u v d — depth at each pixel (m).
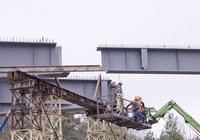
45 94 47.66
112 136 60.59
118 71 53.00
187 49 54.25
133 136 132.75
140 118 56.31
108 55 52.94
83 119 113.94
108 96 57.97
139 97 56.78
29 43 50.50
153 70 53.72
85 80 58.28
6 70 45.91
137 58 53.34
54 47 51.25
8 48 50.34
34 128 44.16
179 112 59.09
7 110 55.62
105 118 53.81
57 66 47.69
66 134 105.19
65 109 58.56
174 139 134.00
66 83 57.97
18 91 44.91
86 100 53.75
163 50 54.16
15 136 44.62
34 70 46.88
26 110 44.75
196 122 58.84
